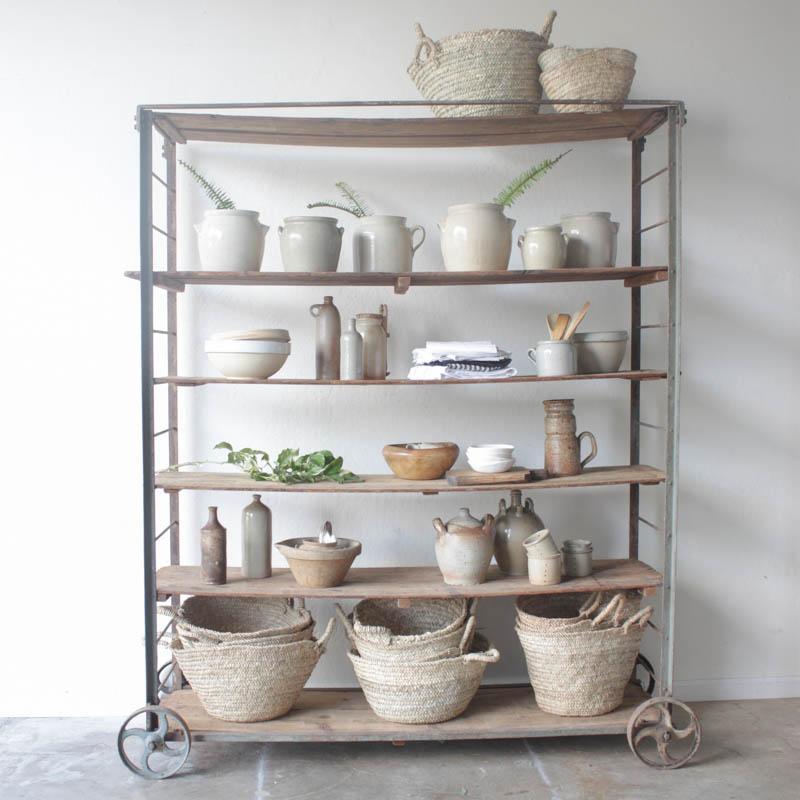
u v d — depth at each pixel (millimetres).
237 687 2527
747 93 3068
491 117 2613
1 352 2955
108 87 2934
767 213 3096
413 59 2939
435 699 2541
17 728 2879
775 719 2932
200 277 2623
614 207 3055
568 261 2762
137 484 2994
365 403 3049
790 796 2406
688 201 3072
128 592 3002
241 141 2869
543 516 3109
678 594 3127
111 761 2629
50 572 2986
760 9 3061
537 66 2678
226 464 3004
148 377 2551
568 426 2779
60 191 2938
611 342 2758
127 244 2959
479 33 2605
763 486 3139
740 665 3150
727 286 3098
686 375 3104
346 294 3010
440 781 2498
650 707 2615
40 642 2990
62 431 2975
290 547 2666
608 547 3117
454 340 3047
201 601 2850
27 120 2922
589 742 2762
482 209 2645
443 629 2562
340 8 2967
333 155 3000
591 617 2809
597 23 3018
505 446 2736
